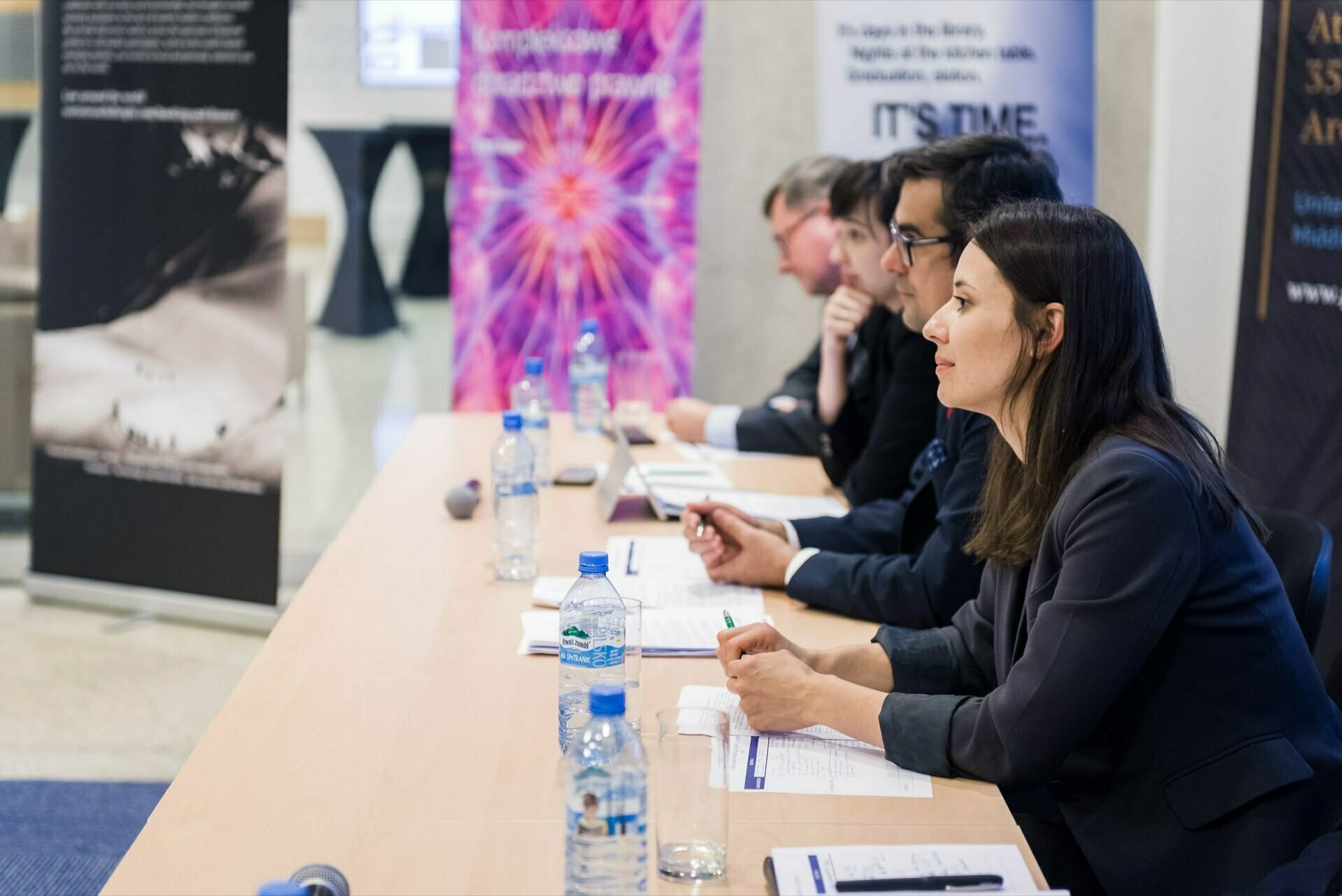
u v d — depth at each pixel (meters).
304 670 1.69
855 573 1.98
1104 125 4.30
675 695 1.63
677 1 4.24
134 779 3.12
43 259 3.98
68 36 3.83
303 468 5.41
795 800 1.35
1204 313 3.87
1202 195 3.83
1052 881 1.51
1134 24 4.24
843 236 2.63
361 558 2.22
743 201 4.59
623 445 2.56
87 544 4.11
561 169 4.34
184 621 4.18
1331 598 2.95
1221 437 3.88
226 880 1.17
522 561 2.18
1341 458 3.11
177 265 3.84
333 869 1.13
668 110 4.29
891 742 1.43
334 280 7.30
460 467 2.93
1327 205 3.19
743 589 2.09
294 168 7.16
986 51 4.05
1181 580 1.37
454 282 4.41
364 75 5.85
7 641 3.99
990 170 1.94
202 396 3.88
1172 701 1.44
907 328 2.54
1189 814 1.41
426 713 1.56
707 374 4.69
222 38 3.70
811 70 4.51
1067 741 1.36
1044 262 1.45
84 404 4.03
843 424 2.80
